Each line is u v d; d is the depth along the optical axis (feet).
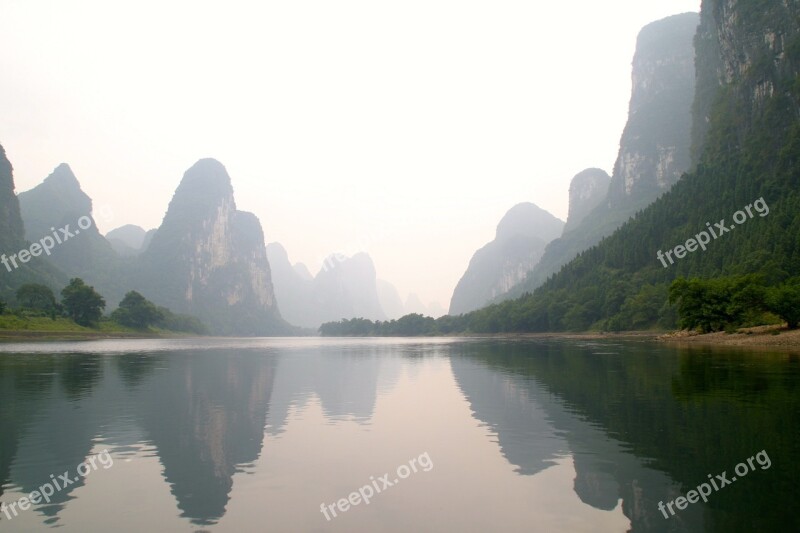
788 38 512.22
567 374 113.39
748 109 536.83
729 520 33.01
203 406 76.84
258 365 154.40
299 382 107.65
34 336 356.18
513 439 54.65
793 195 367.04
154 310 540.11
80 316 440.45
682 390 82.53
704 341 224.33
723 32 604.90
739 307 220.64
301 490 39.96
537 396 83.35
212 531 32.55
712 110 617.21
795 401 70.03
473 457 48.32
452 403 78.54
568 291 528.22
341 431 59.72
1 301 387.34
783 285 217.36
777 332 201.98
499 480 41.88
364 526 33.24
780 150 443.32
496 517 34.60
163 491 39.65
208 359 182.50
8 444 53.47
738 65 575.38
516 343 313.94
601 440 52.95
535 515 34.78
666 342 239.09
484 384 100.73
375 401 81.51
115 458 48.47
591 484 40.27
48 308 421.18
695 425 57.26
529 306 522.88
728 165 507.71
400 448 51.83
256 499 38.04
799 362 120.57
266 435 57.72
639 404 71.67
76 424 63.36
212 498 38.17
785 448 47.32
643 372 110.52
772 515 33.65
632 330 389.19
